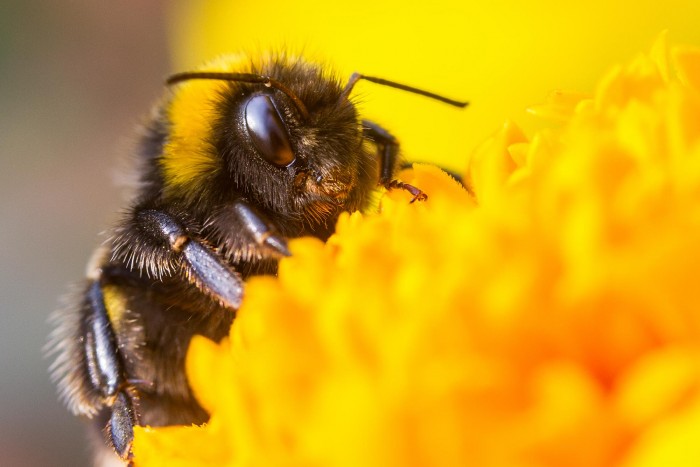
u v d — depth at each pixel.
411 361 0.06
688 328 0.06
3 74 0.18
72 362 0.08
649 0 0.11
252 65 0.08
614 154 0.06
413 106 0.11
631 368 0.06
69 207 0.17
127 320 0.08
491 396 0.06
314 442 0.06
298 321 0.06
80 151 0.17
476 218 0.06
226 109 0.08
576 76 0.11
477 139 0.11
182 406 0.08
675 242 0.06
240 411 0.06
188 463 0.07
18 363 0.16
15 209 0.17
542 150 0.07
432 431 0.06
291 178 0.08
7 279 0.17
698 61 0.07
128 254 0.08
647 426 0.06
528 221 0.06
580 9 0.11
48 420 0.16
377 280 0.06
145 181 0.08
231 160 0.08
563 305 0.06
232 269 0.08
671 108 0.06
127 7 0.17
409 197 0.07
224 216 0.08
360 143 0.08
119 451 0.08
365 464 0.06
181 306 0.08
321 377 0.06
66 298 0.08
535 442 0.06
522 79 0.11
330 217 0.08
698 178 0.06
